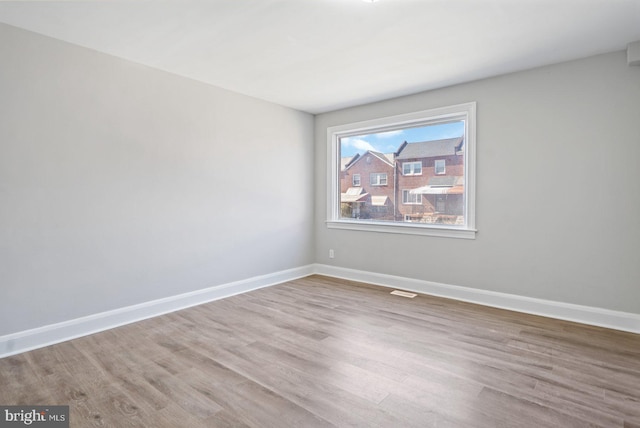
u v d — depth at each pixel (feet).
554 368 7.41
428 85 12.19
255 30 8.26
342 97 13.64
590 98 9.77
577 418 5.76
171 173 11.18
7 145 8.07
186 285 11.66
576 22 7.84
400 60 10.02
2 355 8.05
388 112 13.93
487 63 10.24
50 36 8.62
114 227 9.93
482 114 11.59
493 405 6.13
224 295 12.80
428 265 13.05
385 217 14.66
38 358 7.97
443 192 13.03
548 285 10.58
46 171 8.66
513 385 6.77
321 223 16.42
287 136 15.14
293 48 9.23
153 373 7.28
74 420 5.74
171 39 8.74
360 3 7.08
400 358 7.92
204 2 7.07
